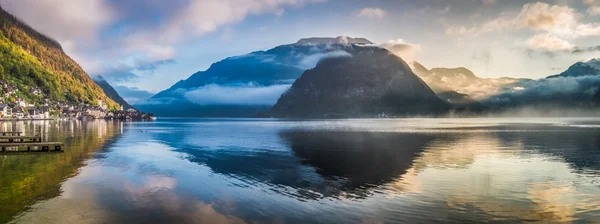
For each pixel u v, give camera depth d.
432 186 24.73
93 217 17.59
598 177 28.14
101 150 48.53
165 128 130.50
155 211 18.62
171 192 22.75
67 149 49.09
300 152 46.56
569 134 81.94
